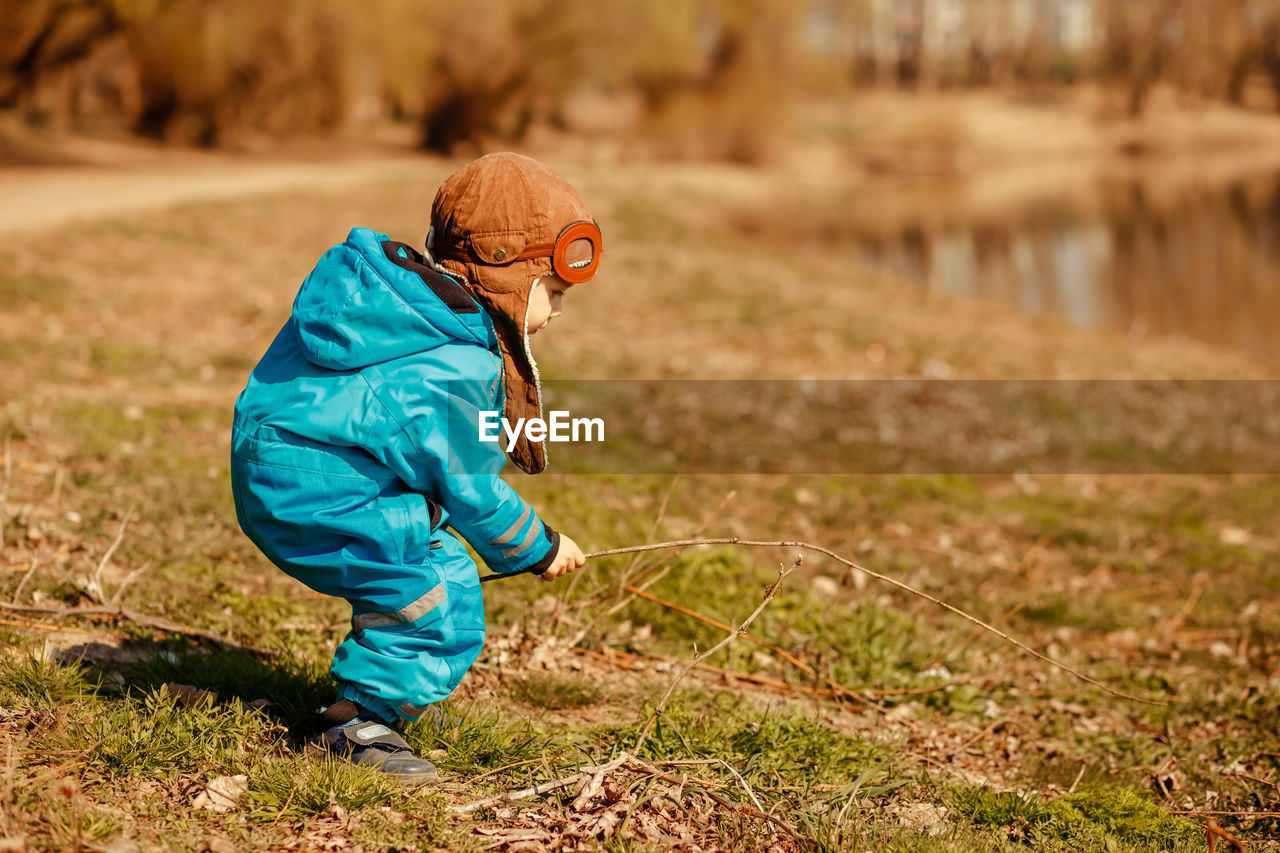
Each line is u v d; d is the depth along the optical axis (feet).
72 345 29.35
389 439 8.54
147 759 9.12
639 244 75.05
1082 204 128.98
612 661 14.40
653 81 147.64
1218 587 21.91
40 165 88.12
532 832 8.98
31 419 21.15
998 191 146.00
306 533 8.73
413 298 8.59
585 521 19.83
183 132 116.16
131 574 13.79
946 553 22.40
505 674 13.29
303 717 10.53
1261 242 95.96
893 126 212.02
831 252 87.97
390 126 159.74
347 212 74.18
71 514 16.37
